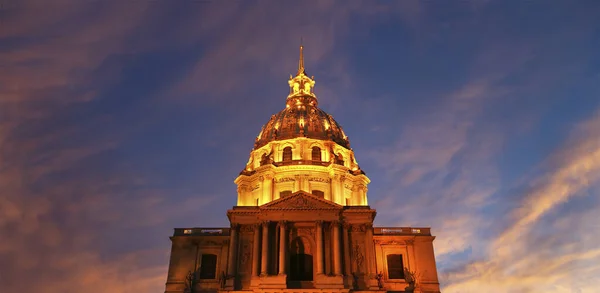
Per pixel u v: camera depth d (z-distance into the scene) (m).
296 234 76.38
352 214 76.69
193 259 76.94
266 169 94.12
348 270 72.31
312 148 100.12
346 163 101.44
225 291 70.06
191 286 73.50
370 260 73.38
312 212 75.75
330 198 91.81
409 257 77.06
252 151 104.62
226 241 78.25
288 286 70.81
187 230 80.75
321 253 72.44
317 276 70.69
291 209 75.62
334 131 107.75
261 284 69.44
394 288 73.62
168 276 75.44
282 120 108.12
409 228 81.06
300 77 123.06
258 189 93.81
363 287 71.19
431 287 74.56
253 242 75.19
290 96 119.31
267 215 75.75
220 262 76.75
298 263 75.69
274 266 72.56
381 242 78.25
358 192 96.19
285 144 100.38
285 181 93.06
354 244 74.94
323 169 94.56
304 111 110.38
